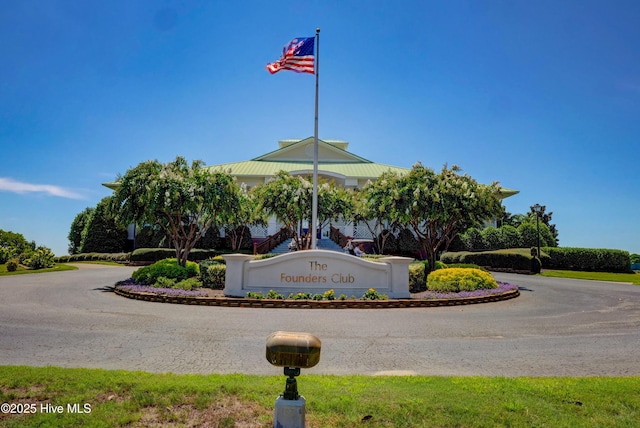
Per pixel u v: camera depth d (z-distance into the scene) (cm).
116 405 393
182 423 360
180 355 637
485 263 2691
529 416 381
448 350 694
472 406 399
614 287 1794
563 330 873
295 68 1593
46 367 524
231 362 601
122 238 3509
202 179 1725
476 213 1852
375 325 912
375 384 473
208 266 1455
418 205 1805
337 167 3759
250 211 2345
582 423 369
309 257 1296
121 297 1298
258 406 394
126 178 1708
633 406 409
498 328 889
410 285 1433
